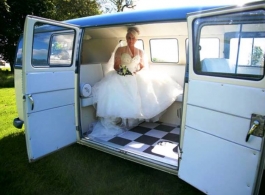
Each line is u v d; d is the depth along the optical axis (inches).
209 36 68.6
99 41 150.4
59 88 104.1
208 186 69.7
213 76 65.0
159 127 140.3
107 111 122.0
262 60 55.3
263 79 54.2
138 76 129.9
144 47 166.4
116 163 111.0
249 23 58.4
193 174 74.5
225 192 64.9
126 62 131.0
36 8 534.3
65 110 108.7
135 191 88.7
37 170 104.3
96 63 147.3
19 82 131.8
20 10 495.2
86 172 102.8
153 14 90.3
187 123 74.8
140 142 114.8
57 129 105.6
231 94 60.7
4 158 115.7
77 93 112.8
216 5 81.0
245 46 60.1
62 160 113.6
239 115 59.4
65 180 96.3
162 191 88.9
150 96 125.8
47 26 93.8
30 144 94.1
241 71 60.0
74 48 109.0
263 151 55.4
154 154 99.3
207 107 67.3
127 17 96.2
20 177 98.3
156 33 146.0
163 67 166.4
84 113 129.3
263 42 55.4
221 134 64.2
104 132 124.7
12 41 497.7
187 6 86.9
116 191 89.0
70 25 103.6
